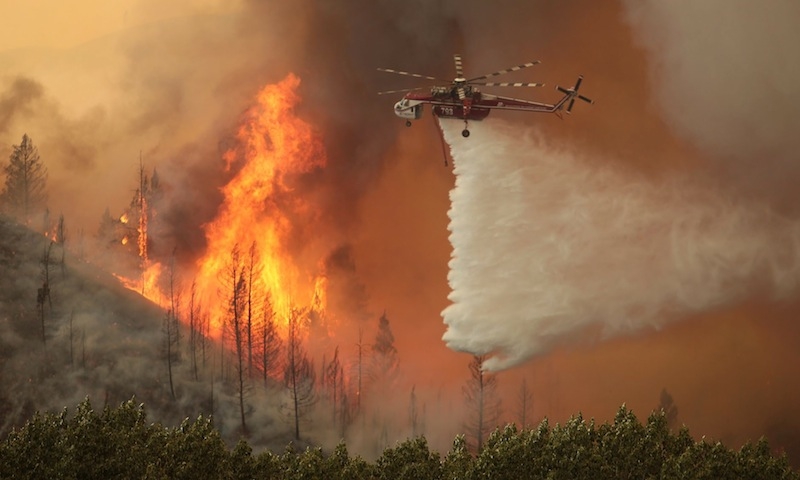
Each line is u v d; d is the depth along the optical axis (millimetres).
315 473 65500
